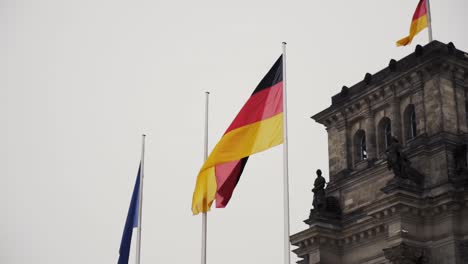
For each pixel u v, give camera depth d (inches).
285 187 2684.5
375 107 4158.5
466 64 3922.2
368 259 3902.6
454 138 3782.0
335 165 4271.7
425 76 3922.2
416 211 3656.5
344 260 4025.6
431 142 3789.4
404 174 3698.3
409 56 3993.6
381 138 4114.2
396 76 4018.2
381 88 4097.0
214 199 2933.1
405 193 3614.7
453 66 3890.3
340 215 4089.6
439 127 3789.4
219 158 2891.2
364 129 4210.1
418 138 3823.8
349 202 4106.8
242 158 2883.9
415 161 3831.2
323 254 4005.9
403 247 3582.7
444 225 3627.0
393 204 3622.0
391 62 4062.5
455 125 3826.3
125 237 3408.0
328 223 4030.5
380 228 3838.6
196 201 2967.5
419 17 4119.1
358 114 4234.7
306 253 4074.8
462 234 3595.0
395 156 3730.3
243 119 2906.0
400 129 4013.3
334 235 4025.6
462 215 3617.1
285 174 2706.7
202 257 2935.5
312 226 4005.9
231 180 2886.3
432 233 3661.4
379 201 3688.5
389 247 3639.3
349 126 4288.9
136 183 3449.8
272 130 2849.4
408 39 4175.7
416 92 3937.0
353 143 4244.6
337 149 4288.9
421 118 3882.9
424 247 3651.6
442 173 3700.8
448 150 3735.2
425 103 3885.3
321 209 4074.8
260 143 2864.2
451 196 3590.1
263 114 2886.3
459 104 3887.8
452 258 3558.1
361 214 4003.4
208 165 2891.2
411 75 3959.2
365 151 4220.0
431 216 3678.6
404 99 4040.4
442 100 3831.2
